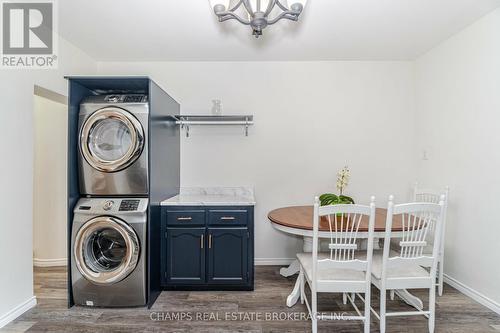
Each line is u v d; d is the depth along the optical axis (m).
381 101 3.53
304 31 2.77
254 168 3.52
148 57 3.38
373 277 2.13
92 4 2.29
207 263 2.73
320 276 2.06
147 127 2.44
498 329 2.13
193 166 3.50
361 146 3.54
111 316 2.31
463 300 2.57
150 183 2.46
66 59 2.92
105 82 2.48
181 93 3.51
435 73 3.13
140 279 2.40
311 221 2.49
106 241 2.54
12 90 2.25
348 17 2.51
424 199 3.06
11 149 2.24
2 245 2.16
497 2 2.27
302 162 3.53
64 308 2.43
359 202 3.54
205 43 3.01
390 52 3.29
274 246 3.53
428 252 2.62
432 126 3.18
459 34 2.77
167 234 2.72
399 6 2.34
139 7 2.34
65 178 3.45
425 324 2.21
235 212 2.73
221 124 3.46
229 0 1.91
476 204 2.57
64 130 3.43
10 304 2.22
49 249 3.42
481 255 2.51
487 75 2.46
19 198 2.31
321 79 3.52
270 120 3.52
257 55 3.33
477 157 2.56
